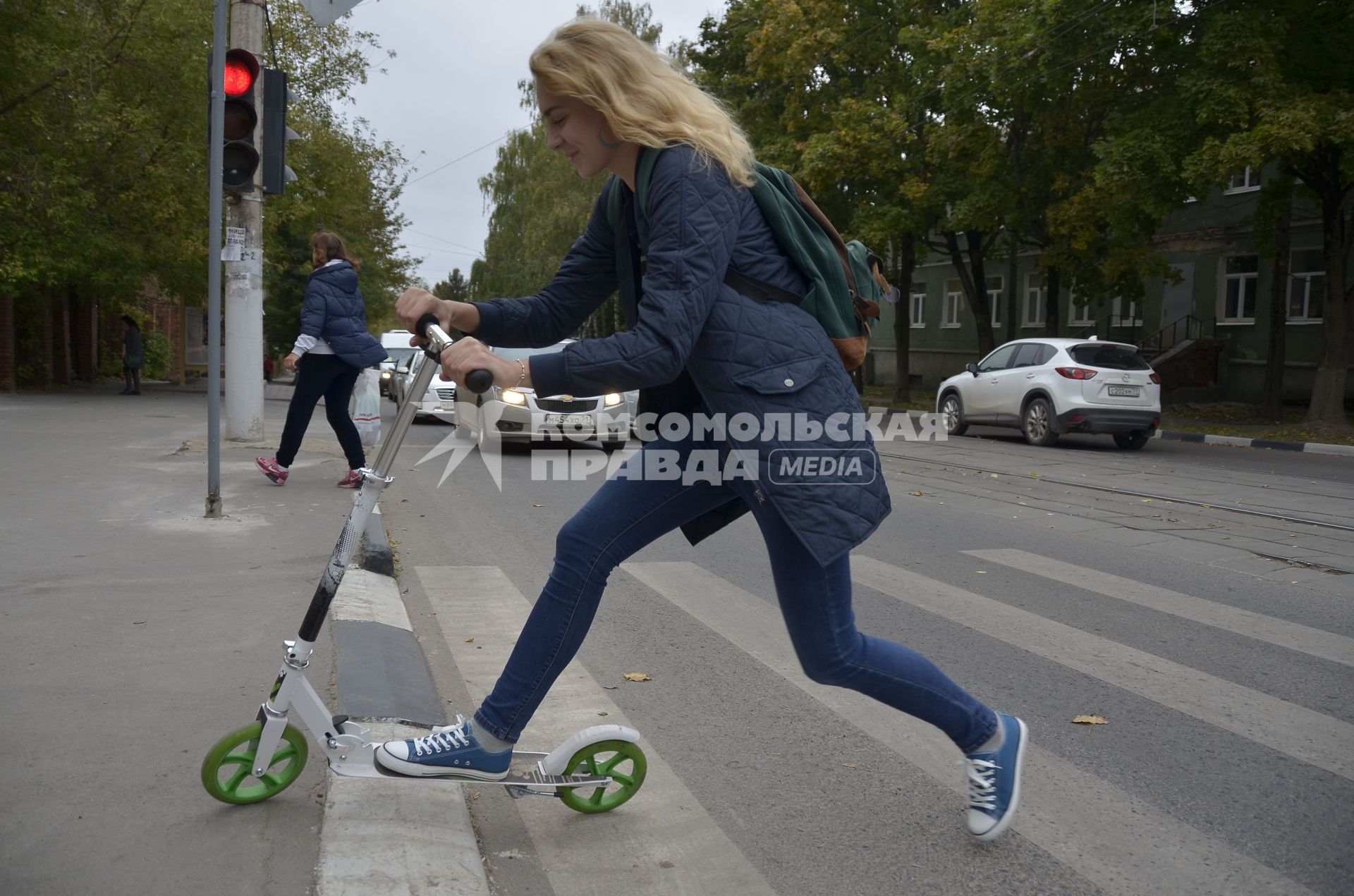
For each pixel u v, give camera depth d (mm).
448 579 6137
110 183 21453
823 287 2449
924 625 5262
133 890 2305
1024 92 21875
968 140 23500
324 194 29375
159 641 4176
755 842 2865
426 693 3943
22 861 2406
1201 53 17453
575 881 2611
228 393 11172
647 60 2367
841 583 2574
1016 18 21281
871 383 43750
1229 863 2797
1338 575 6680
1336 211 19078
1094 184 21734
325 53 28797
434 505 8945
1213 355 28062
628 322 2738
